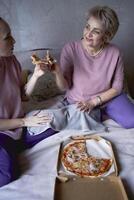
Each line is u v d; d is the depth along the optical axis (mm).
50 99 1889
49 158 1469
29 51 2217
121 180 1270
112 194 1197
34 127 1585
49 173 1370
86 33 1615
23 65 2197
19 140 1554
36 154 1506
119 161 1433
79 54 1712
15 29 2230
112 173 1325
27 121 1557
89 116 1694
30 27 2232
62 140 1572
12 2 2131
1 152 1349
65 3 2166
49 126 1592
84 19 2219
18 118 1563
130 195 1242
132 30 2299
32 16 2193
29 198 1224
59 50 2219
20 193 1255
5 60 1465
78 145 1522
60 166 1380
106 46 1715
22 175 1365
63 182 1271
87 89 1755
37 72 1546
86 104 1705
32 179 1334
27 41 2281
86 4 2182
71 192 1212
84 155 1446
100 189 1225
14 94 1516
